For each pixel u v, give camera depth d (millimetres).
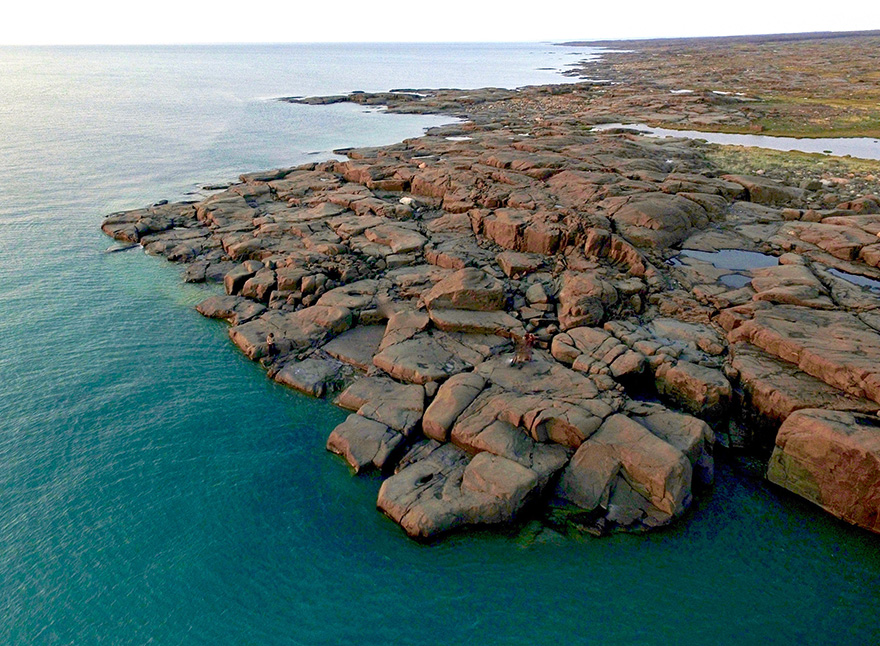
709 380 23625
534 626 16203
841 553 18422
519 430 21812
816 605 16844
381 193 50844
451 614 16562
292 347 29359
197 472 21938
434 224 42219
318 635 16094
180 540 19094
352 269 35500
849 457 18875
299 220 44094
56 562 18312
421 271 35562
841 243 34906
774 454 21078
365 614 16625
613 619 16391
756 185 46531
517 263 34219
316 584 17516
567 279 32312
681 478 19422
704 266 34219
